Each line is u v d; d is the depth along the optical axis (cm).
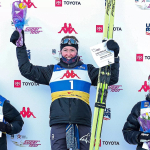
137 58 437
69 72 386
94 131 352
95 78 389
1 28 438
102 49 355
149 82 387
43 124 427
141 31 439
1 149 379
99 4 442
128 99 432
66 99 370
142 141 356
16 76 433
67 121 358
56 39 438
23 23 375
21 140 423
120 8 442
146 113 367
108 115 429
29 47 436
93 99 430
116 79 376
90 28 439
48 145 424
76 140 358
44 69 390
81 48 438
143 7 442
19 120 399
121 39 439
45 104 430
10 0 441
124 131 378
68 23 439
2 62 435
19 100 430
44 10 440
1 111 387
